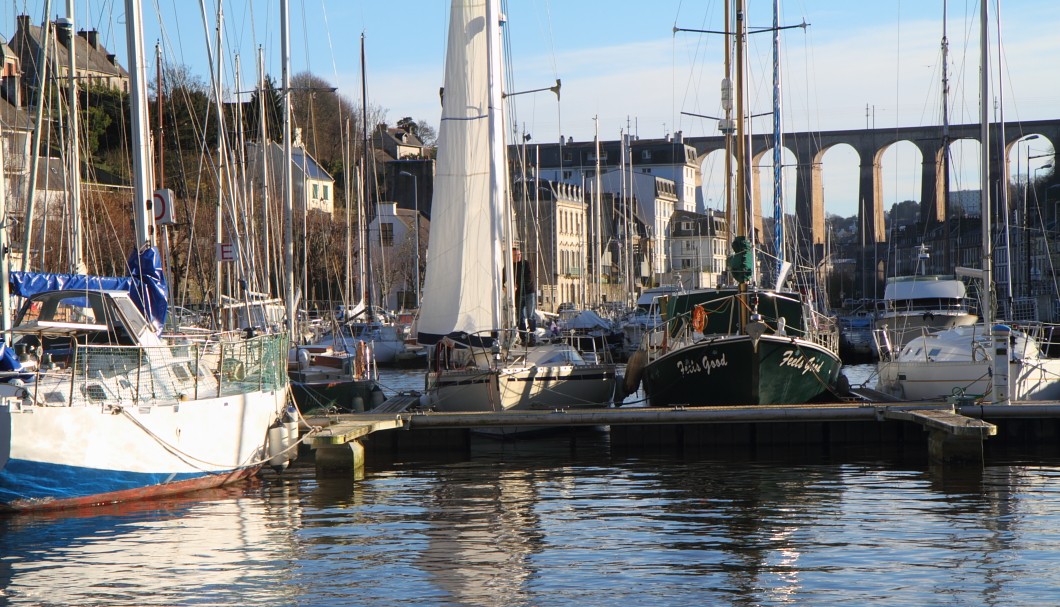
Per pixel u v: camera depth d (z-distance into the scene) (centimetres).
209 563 1520
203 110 7106
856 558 1532
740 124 3114
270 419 2280
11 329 1819
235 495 2050
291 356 3462
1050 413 2586
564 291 12962
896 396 3155
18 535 1670
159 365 1952
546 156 18012
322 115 11988
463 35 2883
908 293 4809
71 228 3041
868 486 2134
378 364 6234
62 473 1759
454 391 2889
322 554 1574
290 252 3806
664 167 17925
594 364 3042
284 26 3956
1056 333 3597
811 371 2873
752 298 2970
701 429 2775
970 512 1853
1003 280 8506
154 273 2061
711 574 1453
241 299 3812
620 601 1331
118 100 8000
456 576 1451
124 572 1469
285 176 3881
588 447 2775
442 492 2106
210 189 6550
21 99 5912
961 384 2973
